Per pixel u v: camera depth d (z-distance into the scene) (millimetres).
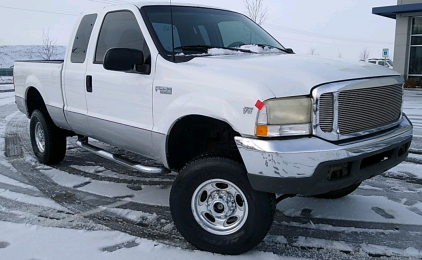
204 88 3182
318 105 2834
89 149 4871
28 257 3168
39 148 6000
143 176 5367
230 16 4789
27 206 4293
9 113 12109
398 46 21641
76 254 3219
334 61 3496
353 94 2998
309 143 2803
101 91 4258
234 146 3473
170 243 3428
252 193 2996
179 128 3615
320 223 3818
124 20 4230
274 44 4715
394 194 4570
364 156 2959
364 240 3467
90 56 4527
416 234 3570
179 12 4312
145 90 3697
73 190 4809
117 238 3512
